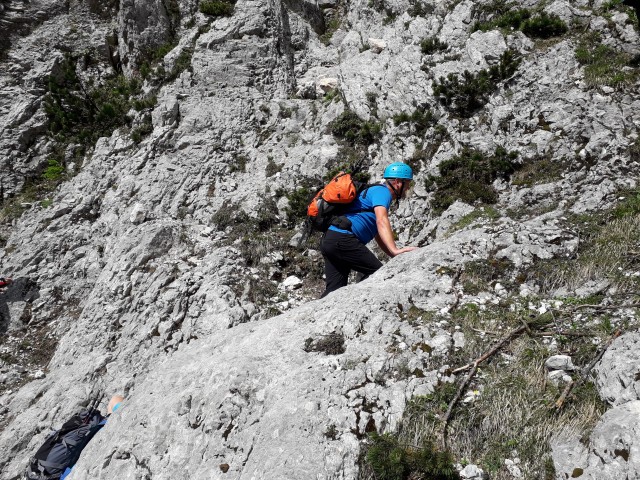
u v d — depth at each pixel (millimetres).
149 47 12641
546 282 5016
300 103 11133
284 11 13125
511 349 4312
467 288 4988
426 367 4230
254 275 8109
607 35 8586
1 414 7406
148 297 7875
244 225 8930
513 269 5160
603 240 5289
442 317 4660
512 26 9383
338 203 5422
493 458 3650
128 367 7227
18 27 12453
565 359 4027
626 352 3832
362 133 9570
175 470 4160
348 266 5535
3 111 11633
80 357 7586
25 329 8938
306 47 13117
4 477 6480
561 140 7551
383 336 4516
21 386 8000
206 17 12438
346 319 4719
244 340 5059
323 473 3594
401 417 3904
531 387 3953
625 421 3344
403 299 4820
